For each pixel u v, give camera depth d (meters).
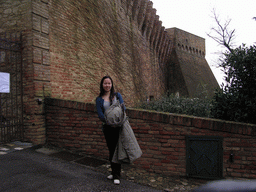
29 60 5.25
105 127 3.28
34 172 3.46
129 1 13.83
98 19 9.59
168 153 4.22
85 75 8.09
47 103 5.38
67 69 6.91
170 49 23.89
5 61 5.46
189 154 4.12
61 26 6.70
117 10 12.04
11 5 5.54
